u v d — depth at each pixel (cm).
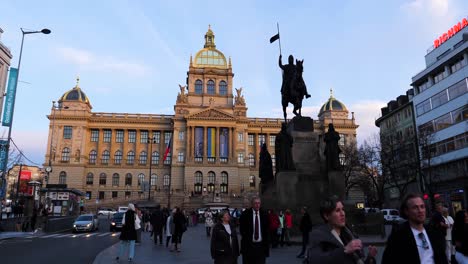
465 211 798
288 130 2536
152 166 10969
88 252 2147
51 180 10288
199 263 1644
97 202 9219
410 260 495
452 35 6166
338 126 11650
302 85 2583
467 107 5353
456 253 802
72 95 10962
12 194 9762
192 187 10331
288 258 1627
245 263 979
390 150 6066
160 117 11494
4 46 5494
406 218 530
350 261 456
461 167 5450
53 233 3912
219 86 11556
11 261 1769
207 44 12269
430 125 6247
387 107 8425
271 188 2448
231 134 10856
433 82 6238
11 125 4044
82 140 10700
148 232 4069
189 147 10600
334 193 2234
